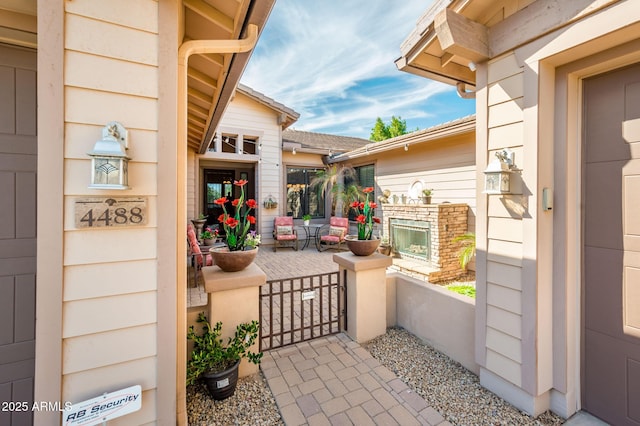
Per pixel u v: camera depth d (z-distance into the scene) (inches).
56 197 47.6
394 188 274.5
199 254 170.6
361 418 70.5
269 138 317.4
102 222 50.3
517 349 73.1
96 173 47.5
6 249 57.3
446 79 107.7
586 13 58.9
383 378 86.0
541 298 69.9
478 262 82.4
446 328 99.3
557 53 64.3
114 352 51.6
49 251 47.3
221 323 83.4
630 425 64.1
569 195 69.7
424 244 207.5
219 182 357.4
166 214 54.6
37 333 46.8
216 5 67.6
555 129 70.6
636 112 62.4
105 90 50.6
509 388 76.2
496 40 77.0
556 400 71.9
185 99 64.2
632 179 63.3
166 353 54.8
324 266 230.8
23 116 58.5
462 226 202.5
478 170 82.5
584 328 71.4
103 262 50.8
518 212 72.7
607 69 65.7
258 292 89.7
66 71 48.3
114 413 49.3
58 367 47.9
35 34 57.9
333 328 121.3
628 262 64.1
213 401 76.5
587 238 70.5
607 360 67.5
